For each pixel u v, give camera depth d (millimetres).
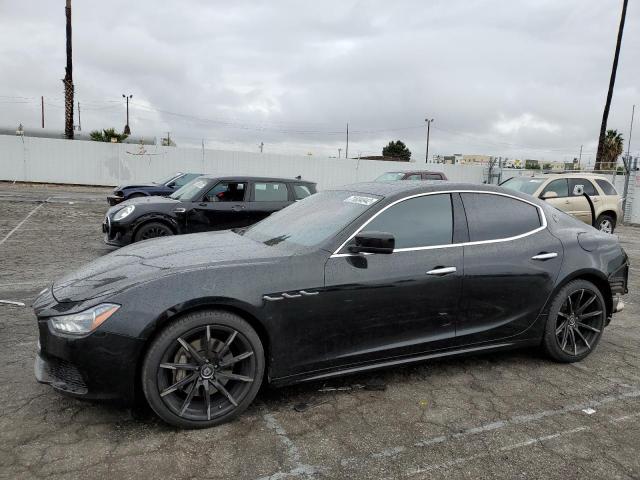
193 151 28312
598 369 4090
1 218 12844
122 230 8078
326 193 4328
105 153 27344
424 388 3646
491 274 3750
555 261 4031
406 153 75125
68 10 26891
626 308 6027
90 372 2807
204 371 2984
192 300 2889
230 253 3375
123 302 2836
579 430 3102
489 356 4332
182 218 8352
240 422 3100
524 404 3434
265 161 29312
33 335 4496
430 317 3572
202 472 2582
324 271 3240
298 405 3328
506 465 2711
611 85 23422
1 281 6535
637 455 2842
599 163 22781
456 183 3965
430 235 3652
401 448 2852
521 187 12367
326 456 2756
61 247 9180
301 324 3178
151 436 2904
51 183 26984
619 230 16047
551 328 4047
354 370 3396
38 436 2869
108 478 2504
